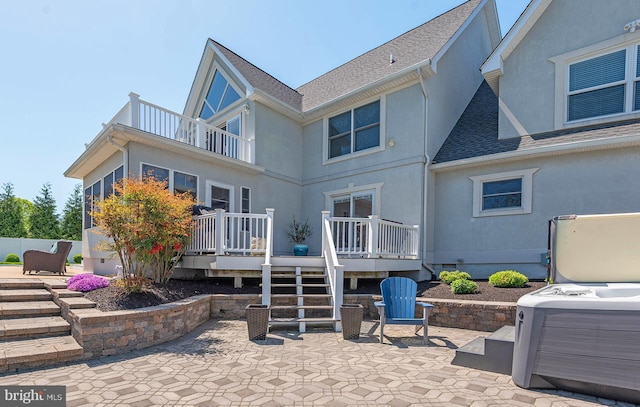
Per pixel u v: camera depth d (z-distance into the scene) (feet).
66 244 32.40
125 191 20.31
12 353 13.58
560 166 27.45
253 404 10.76
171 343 17.60
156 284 23.29
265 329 18.45
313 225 41.70
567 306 11.98
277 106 40.09
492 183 31.12
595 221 14.92
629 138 23.99
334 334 20.06
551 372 11.86
